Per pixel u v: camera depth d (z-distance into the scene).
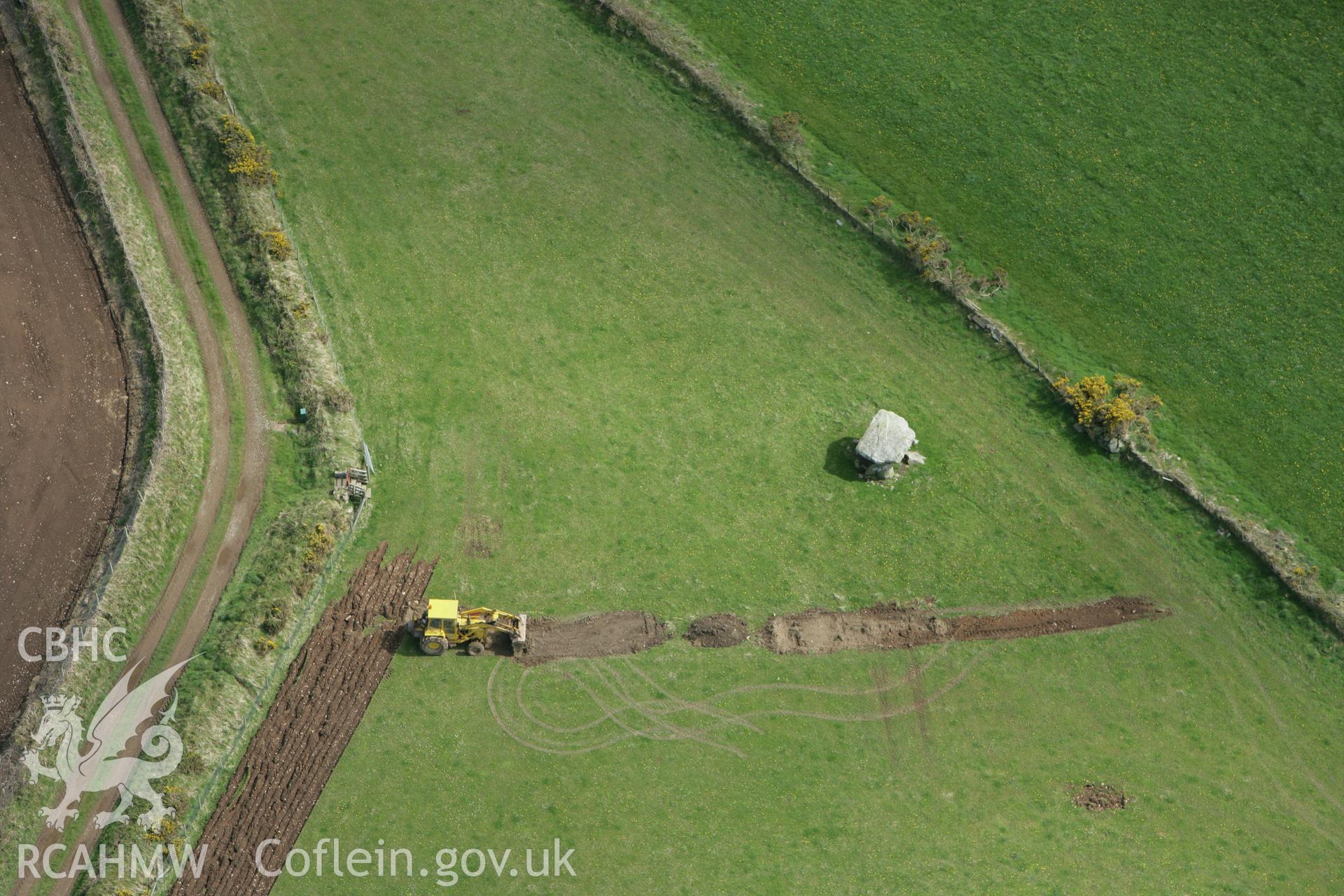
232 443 59.28
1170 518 60.00
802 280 66.44
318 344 61.94
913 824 51.53
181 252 64.62
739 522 58.78
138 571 54.94
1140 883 50.28
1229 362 63.91
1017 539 59.22
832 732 53.81
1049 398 62.97
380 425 60.34
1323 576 58.25
